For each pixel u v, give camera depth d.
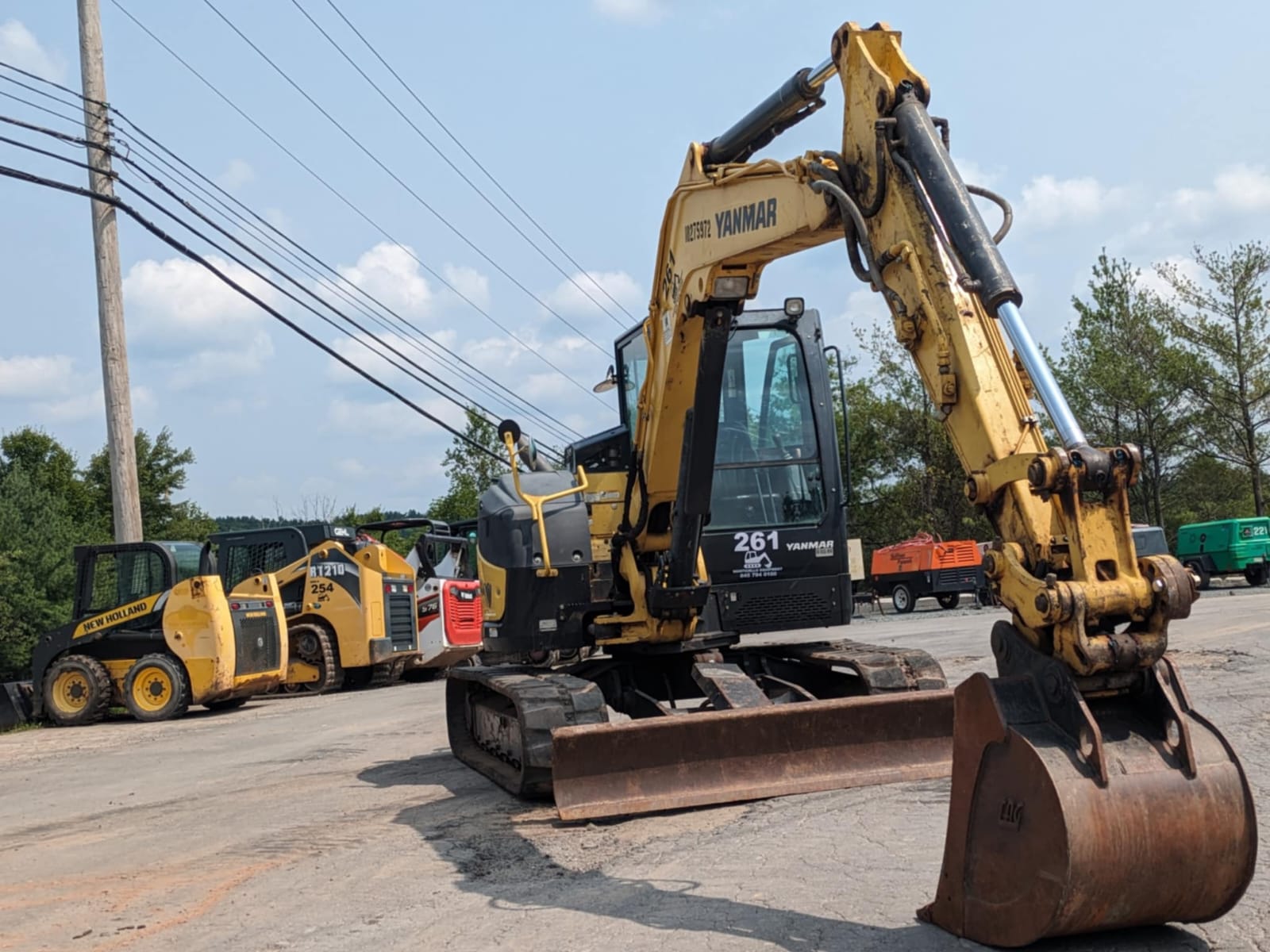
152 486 54.81
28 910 6.17
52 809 9.52
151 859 7.25
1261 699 10.02
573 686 7.92
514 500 9.17
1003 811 4.31
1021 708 4.32
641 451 8.58
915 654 8.51
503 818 7.56
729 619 9.46
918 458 48.25
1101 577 4.21
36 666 17.92
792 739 7.45
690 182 7.59
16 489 26.16
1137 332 41.34
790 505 9.77
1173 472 42.50
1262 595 25.70
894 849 5.93
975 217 4.77
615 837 6.71
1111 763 4.14
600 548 9.16
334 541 21.38
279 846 7.33
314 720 15.55
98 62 18.25
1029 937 4.19
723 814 7.02
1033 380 4.45
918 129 5.07
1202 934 4.44
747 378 9.98
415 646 22.55
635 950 4.69
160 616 17.86
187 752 12.95
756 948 4.60
